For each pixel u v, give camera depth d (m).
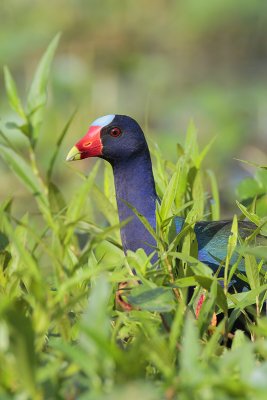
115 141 10.10
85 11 26.16
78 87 21.70
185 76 24.45
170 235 8.18
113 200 10.65
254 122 21.17
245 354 5.88
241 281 9.23
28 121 10.34
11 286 7.47
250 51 25.14
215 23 25.36
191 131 10.54
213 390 5.76
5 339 5.80
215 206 10.45
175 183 8.52
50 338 7.11
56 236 7.30
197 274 7.61
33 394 5.71
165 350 6.13
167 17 26.38
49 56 10.27
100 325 5.89
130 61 23.89
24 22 25.59
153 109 22.36
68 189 18.39
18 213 17.62
